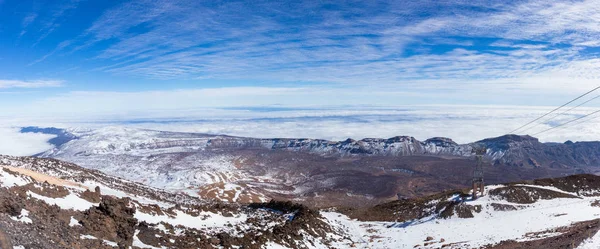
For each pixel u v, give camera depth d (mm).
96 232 33875
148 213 47688
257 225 63625
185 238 43500
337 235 75250
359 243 74812
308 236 65125
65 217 33688
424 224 91250
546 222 79812
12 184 35531
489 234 76375
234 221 63625
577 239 49781
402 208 107438
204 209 64688
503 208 94000
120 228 37188
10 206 28172
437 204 102000
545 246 49906
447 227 86688
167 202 74875
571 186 109688
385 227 91750
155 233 41281
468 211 94062
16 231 25250
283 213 85375
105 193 62562
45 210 32469
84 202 40469
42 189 37719
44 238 26859
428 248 67875
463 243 69125
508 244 59844
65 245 27812
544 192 102000
